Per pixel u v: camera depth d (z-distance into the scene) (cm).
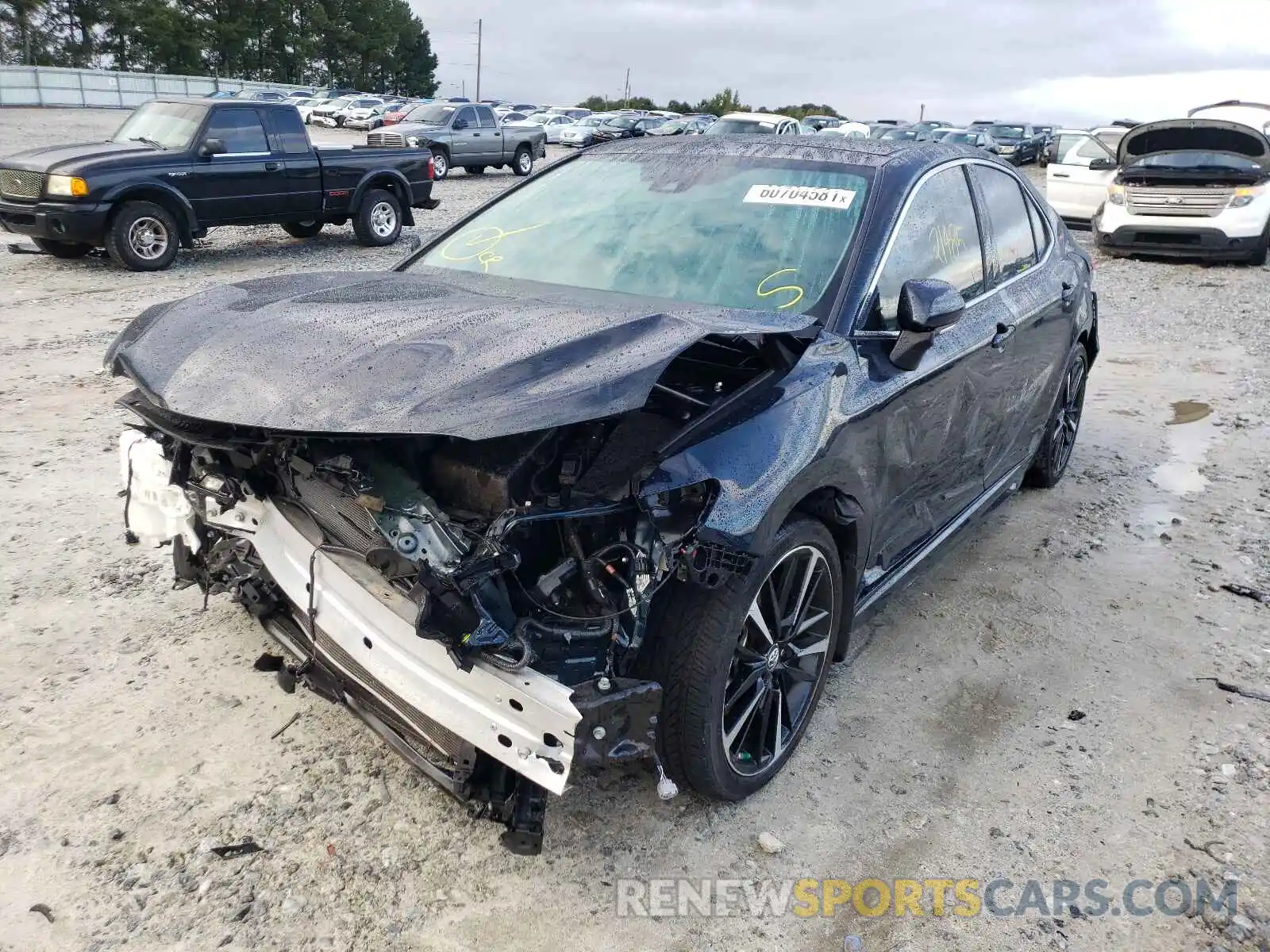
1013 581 444
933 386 340
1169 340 947
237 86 5606
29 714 312
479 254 379
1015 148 3775
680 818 284
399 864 260
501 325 264
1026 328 427
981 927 252
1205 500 545
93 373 708
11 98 4534
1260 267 1413
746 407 264
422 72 11462
